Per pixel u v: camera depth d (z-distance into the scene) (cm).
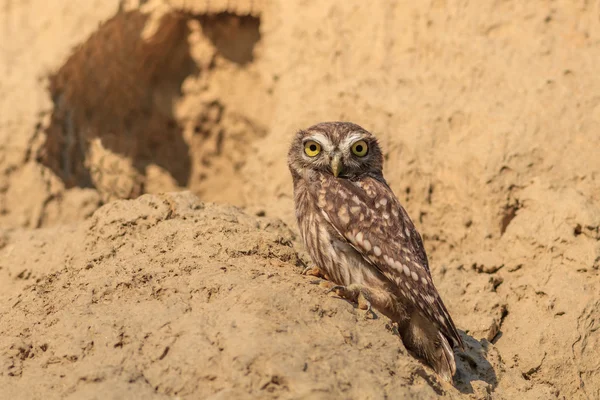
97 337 807
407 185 1441
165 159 2008
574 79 1446
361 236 913
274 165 1595
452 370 862
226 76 2011
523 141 1364
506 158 1355
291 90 1747
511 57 1520
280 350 745
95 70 1847
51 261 1076
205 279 866
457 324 1100
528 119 1393
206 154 2016
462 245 1374
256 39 1991
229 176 2000
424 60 1616
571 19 1551
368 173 983
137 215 1032
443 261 1264
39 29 1809
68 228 1219
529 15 1571
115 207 1054
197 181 2002
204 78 2022
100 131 1903
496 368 976
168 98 2022
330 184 952
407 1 1695
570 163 1331
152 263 940
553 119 1386
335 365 754
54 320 861
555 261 1179
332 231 931
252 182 1623
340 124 992
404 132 1480
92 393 731
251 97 1972
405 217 959
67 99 1805
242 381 727
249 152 1983
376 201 939
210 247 954
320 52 1758
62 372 782
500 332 1112
